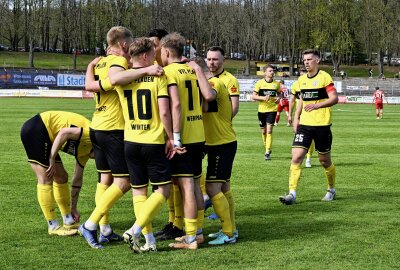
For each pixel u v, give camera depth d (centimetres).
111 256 796
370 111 4806
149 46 812
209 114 877
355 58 12206
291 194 1173
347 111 4778
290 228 957
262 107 1967
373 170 1648
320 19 10375
